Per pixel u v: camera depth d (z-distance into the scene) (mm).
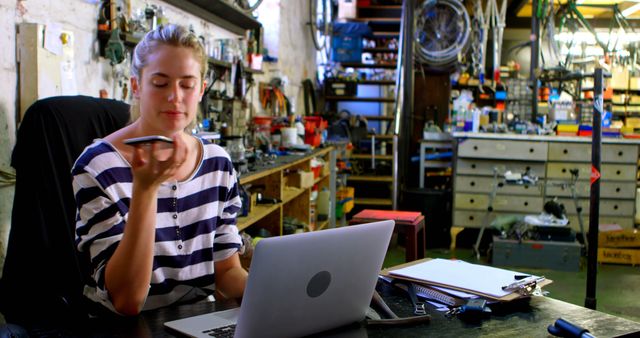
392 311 1483
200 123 3443
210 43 4211
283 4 6090
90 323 1354
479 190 5777
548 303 1578
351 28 7895
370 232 1277
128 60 3025
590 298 3979
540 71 5867
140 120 1504
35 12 2379
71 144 1967
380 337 1306
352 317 1356
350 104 8766
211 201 1616
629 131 6348
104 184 1406
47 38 2400
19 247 1897
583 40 7145
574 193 5387
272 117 5250
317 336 1297
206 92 3936
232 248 1674
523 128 5980
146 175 1211
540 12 6777
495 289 1557
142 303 1357
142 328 1319
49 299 1799
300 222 4711
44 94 2387
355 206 7320
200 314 1422
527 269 5188
